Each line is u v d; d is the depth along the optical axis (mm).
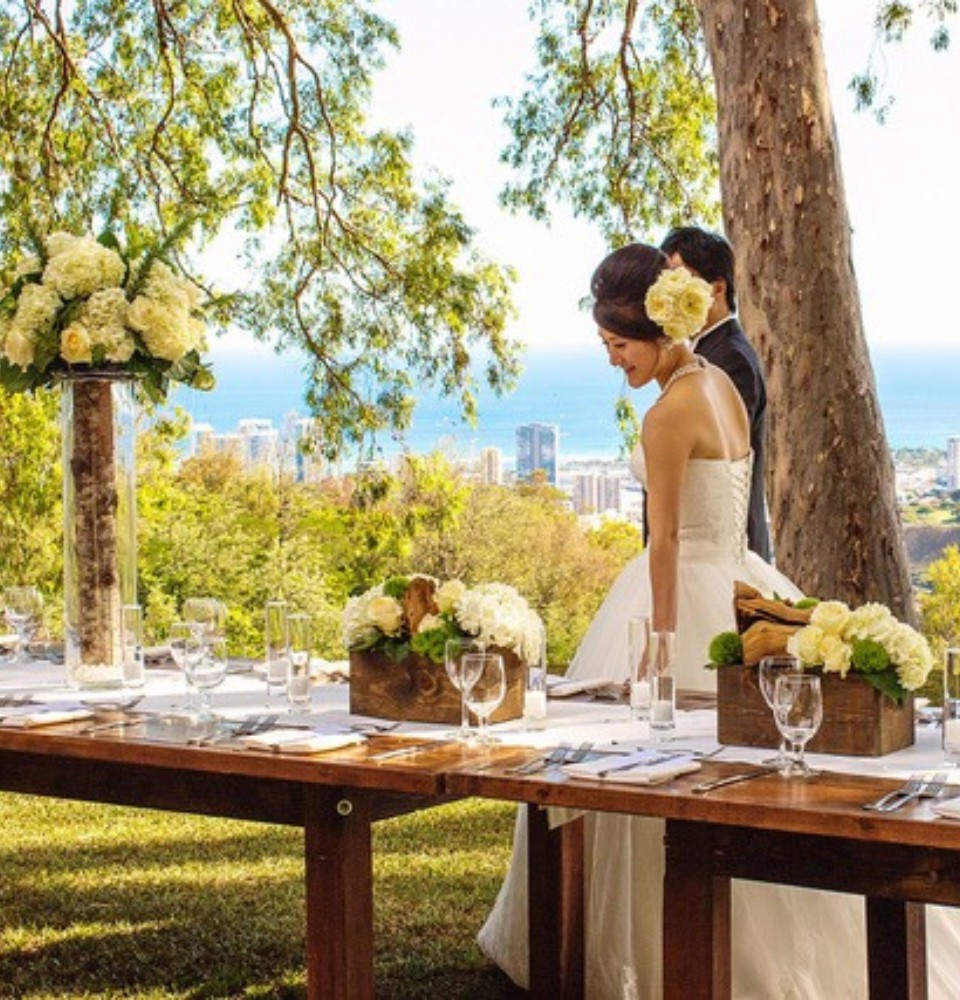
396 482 13680
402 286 13578
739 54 8281
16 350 4020
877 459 8180
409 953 5012
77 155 13086
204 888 5887
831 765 3074
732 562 4246
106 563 4094
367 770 3145
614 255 4109
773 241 8203
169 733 3516
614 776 2951
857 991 3941
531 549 15289
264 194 13508
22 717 3654
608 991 4156
